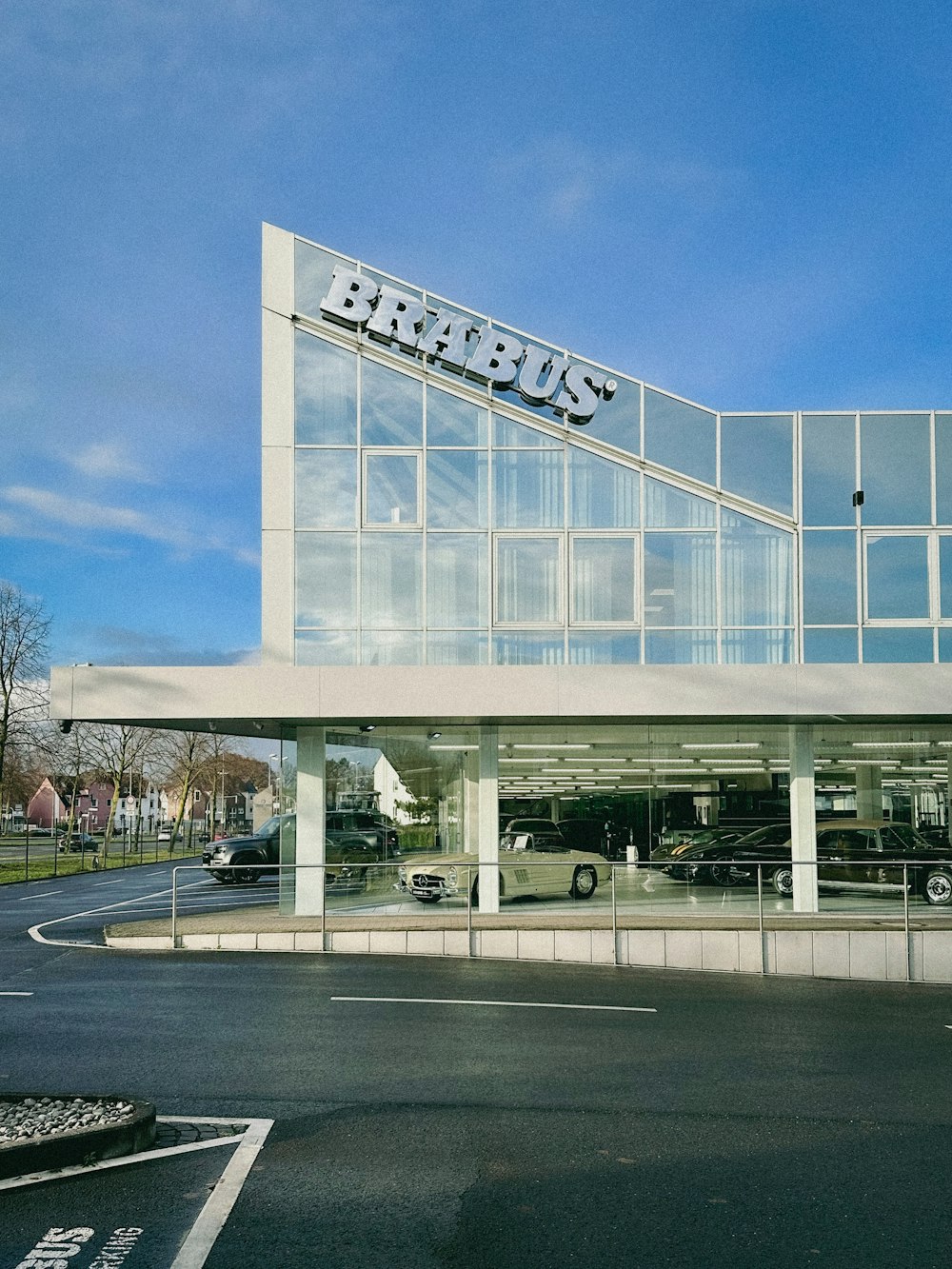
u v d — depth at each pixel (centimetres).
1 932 1762
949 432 1930
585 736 1912
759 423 1934
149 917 1939
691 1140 648
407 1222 506
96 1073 791
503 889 1752
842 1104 738
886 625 1891
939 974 1413
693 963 1438
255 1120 674
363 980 1259
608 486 1914
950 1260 471
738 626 1892
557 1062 852
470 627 1877
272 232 1934
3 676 3728
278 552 1873
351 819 1852
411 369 1922
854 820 1886
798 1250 481
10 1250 466
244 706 1736
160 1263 454
